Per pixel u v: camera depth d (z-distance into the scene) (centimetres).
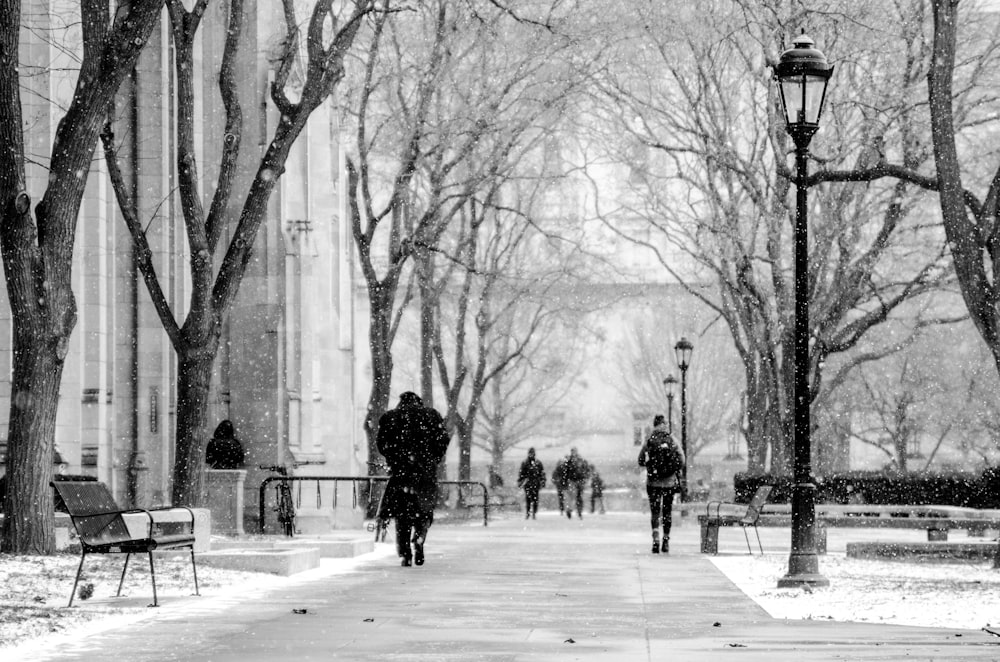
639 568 6359
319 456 9712
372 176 18062
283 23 9650
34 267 5791
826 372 16338
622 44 11512
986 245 7081
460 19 11281
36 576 5028
